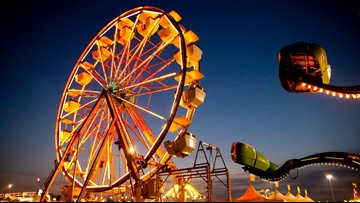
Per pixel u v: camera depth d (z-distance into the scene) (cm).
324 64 1617
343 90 1476
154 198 2194
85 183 2225
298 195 2250
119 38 2912
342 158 1814
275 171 2156
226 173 2319
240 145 2269
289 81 1684
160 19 2733
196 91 2461
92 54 3117
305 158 2006
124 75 2742
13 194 2673
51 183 2431
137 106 2450
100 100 2586
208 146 2405
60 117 3020
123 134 2417
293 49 1619
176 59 2625
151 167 2477
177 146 2356
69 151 2567
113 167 2873
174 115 2350
